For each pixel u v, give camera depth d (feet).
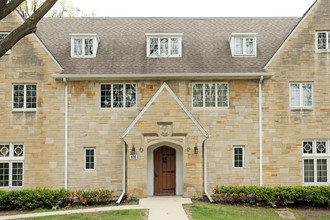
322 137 54.49
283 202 47.73
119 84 55.47
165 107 50.60
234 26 66.28
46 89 54.13
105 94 55.36
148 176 53.88
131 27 65.87
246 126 54.80
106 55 58.23
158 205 44.68
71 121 54.29
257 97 55.06
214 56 58.29
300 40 55.21
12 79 53.88
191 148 50.26
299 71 54.95
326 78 55.01
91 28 65.51
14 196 46.62
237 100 55.06
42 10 35.19
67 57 57.57
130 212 40.50
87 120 54.44
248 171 54.24
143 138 50.37
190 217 38.45
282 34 63.26
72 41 57.62
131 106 55.21
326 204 48.03
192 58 57.77
